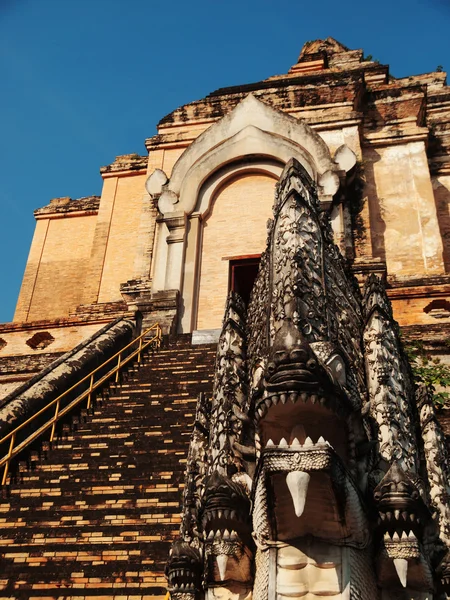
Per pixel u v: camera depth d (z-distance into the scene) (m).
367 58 28.66
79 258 28.36
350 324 7.09
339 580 5.38
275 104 25.20
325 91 24.92
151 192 23.39
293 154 22.25
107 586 8.80
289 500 5.41
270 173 22.70
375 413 6.60
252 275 22.70
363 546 5.56
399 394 6.81
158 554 9.20
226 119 23.23
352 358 6.81
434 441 6.91
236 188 22.94
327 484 5.33
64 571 9.16
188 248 21.92
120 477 11.27
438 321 17.41
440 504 6.52
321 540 5.53
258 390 5.61
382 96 25.38
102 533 9.83
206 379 15.10
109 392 15.19
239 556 5.84
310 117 24.47
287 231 7.03
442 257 22.11
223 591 5.94
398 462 6.22
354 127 23.77
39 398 14.40
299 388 5.39
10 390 19.38
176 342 19.12
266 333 6.57
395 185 23.69
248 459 6.27
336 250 7.66
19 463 12.35
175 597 6.12
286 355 5.50
